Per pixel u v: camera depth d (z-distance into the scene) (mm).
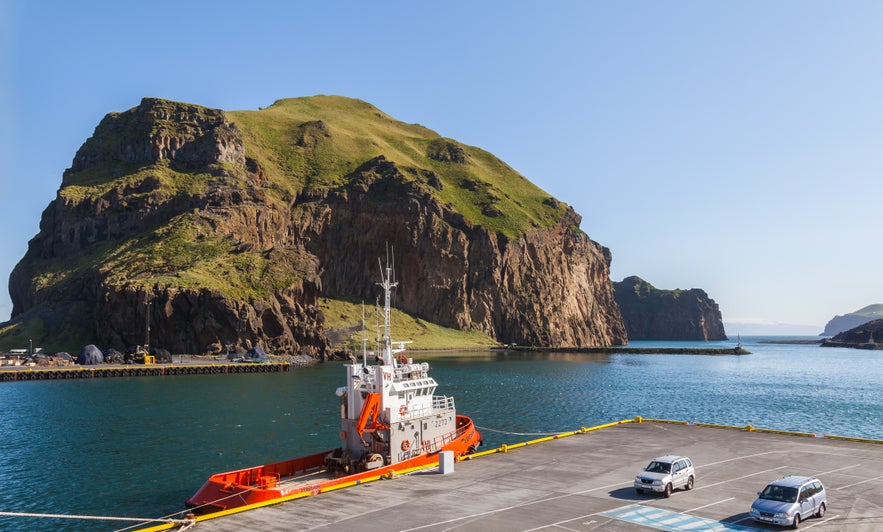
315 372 169750
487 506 37094
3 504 48938
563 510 36156
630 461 48812
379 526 33656
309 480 45344
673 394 124188
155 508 47438
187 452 65750
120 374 159625
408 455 48625
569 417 90562
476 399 110938
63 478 55938
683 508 36438
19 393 120188
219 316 193250
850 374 184125
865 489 40281
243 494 40281
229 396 114312
